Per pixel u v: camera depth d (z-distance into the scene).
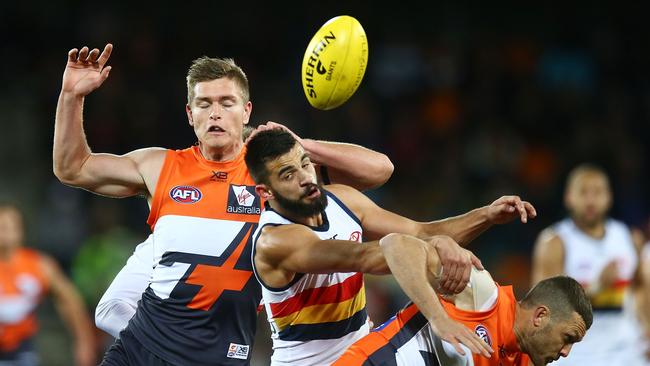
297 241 15.90
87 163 18.97
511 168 58.06
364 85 61.78
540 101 61.97
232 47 61.22
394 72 62.66
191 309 18.69
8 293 33.47
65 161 18.81
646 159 59.75
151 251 20.44
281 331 17.34
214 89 18.81
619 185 56.75
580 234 30.86
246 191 18.80
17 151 54.88
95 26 58.59
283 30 62.81
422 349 16.78
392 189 56.53
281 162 16.41
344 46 17.94
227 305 18.70
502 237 50.31
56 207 49.41
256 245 16.66
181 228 18.61
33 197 52.06
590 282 30.70
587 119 61.69
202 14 61.88
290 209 16.58
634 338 31.05
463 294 16.47
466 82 63.06
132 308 20.30
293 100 59.19
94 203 49.16
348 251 15.38
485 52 64.31
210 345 18.80
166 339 18.81
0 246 33.47
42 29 58.28
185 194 18.78
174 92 56.59
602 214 30.66
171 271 18.66
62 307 34.66
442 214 53.97
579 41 66.25
